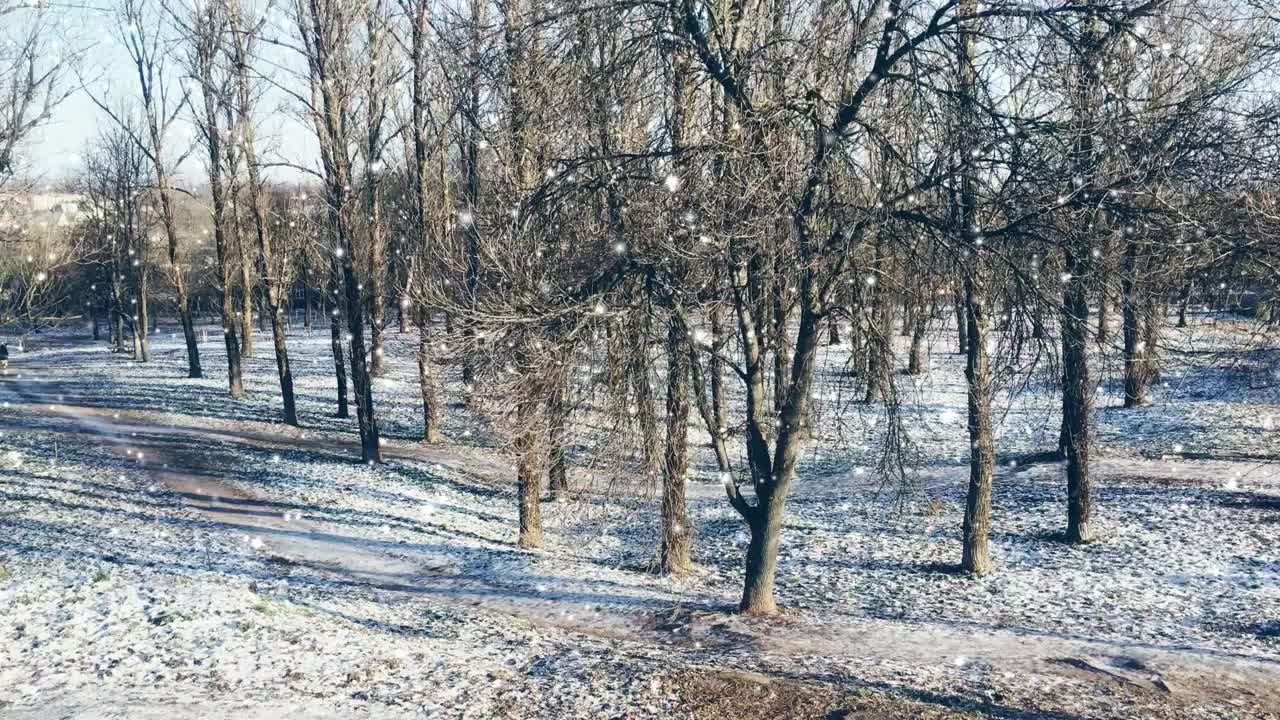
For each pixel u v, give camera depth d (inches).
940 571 684.7
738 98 476.4
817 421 568.4
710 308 487.8
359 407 1072.8
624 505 807.1
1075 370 701.3
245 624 463.2
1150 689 433.1
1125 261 489.4
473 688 402.6
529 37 509.4
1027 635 530.9
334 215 1225.4
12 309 913.5
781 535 824.3
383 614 540.4
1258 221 486.0
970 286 473.7
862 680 430.9
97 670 389.1
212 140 1537.9
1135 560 679.7
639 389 481.7
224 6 1336.1
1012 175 428.1
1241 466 924.0
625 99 502.9
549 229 507.2
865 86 466.6
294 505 861.8
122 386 1745.8
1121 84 439.2
